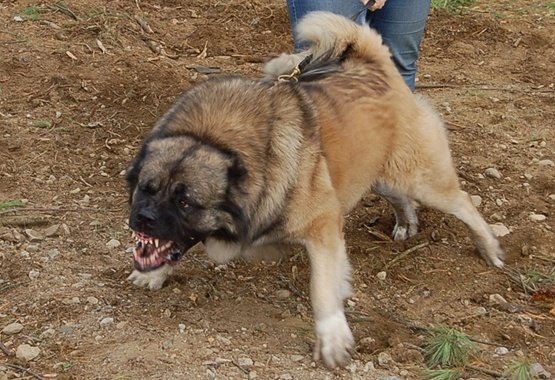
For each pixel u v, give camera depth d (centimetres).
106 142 709
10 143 690
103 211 610
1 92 768
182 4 1071
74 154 689
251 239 463
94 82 792
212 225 441
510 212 657
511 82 941
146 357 450
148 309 498
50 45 864
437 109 852
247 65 915
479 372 462
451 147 762
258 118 461
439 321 516
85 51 866
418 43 674
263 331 486
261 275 549
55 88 777
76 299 500
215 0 1090
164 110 764
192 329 480
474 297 545
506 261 591
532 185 703
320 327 462
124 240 575
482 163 736
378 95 527
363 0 606
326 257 471
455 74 954
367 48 548
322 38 542
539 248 608
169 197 428
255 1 1098
